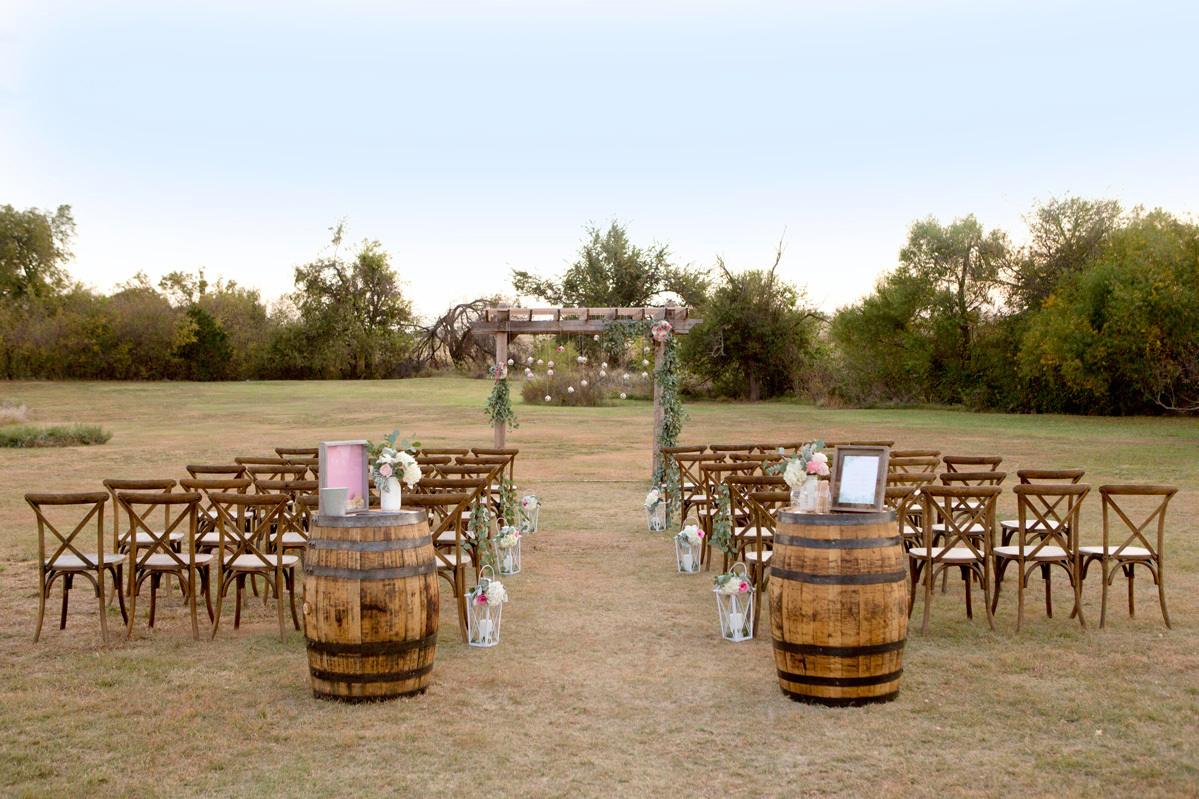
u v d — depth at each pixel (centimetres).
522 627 578
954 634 548
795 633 427
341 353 5275
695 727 403
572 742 386
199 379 5003
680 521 985
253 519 704
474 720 411
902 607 428
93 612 612
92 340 4675
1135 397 2786
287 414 2955
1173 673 467
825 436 2106
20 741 385
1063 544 558
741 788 340
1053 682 455
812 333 4053
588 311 1171
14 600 641
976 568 563
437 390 4112
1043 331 2870
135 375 4816
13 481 1353
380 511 455
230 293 5819
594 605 636
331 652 427
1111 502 556
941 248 3322
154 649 524
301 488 634
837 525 422
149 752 373
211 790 338
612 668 491
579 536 917
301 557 634
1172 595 635
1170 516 959
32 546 837
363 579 422
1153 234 2661
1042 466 1429
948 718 409
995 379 3231
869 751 373
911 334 3444
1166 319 2484
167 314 4872
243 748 377
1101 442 1883
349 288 5606
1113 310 2611
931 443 1884
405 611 429
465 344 5409
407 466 455
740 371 4091
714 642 544
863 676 421
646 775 352
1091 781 341
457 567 547
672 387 1139
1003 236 3294
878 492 435
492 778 350
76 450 1847
